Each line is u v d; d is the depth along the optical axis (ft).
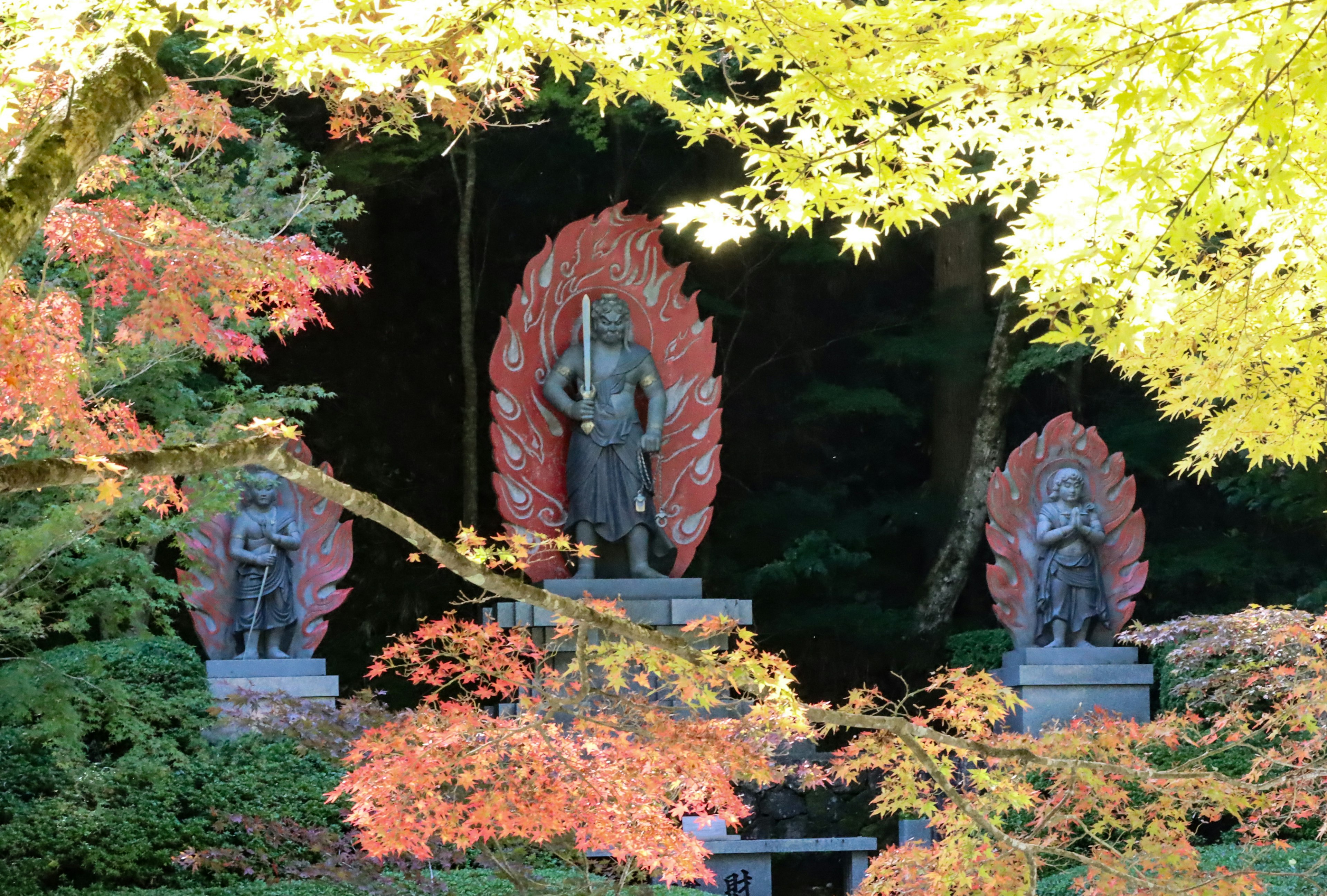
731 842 45.32
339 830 39.73
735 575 69.51
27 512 35.60
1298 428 23.24
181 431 38.65
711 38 20.38
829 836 55.98
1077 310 37.24
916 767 24.29
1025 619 52.70
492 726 22.95
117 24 17.13
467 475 68.03
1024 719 50.03
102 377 33.63
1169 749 42.80
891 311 75.36
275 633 49.90
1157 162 16.28
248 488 49.78
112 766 42.27
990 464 69.21
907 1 17.79
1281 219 19.79
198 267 25.35
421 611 68.80
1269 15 16.35
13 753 41.73
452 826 21.85
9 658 36.60
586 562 52.80
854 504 75.46
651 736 22.04
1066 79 17.24
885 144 19.61
